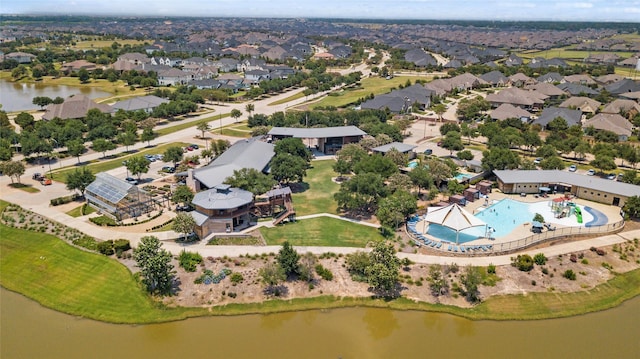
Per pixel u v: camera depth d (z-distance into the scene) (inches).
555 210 3715.6
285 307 2618.1
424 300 2674.7
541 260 2940.5
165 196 4015.8
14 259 3097.9
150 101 7529.5
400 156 4640.8
